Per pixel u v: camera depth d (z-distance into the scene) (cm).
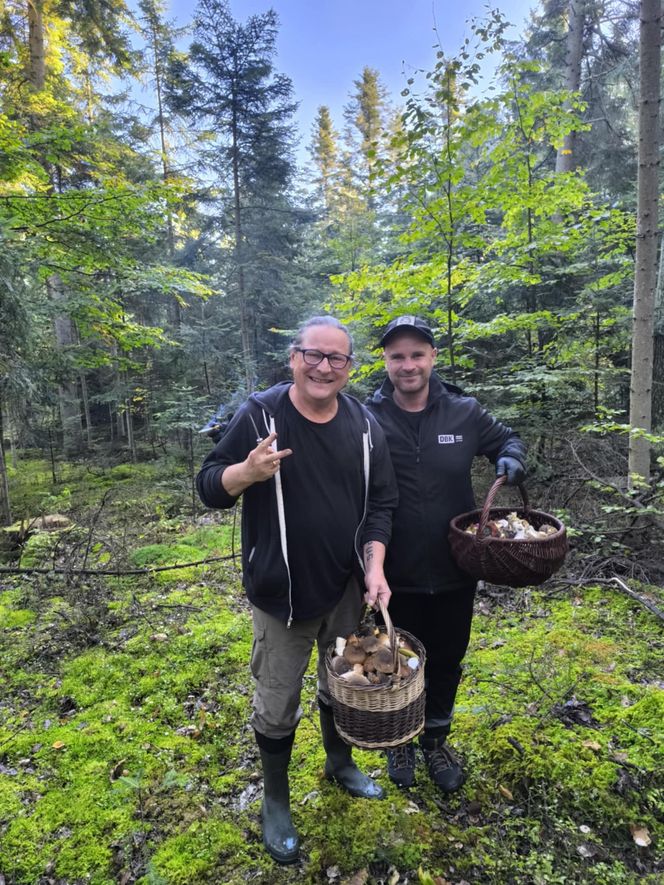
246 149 1207
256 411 164
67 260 625
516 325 475
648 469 407
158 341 862
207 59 1116
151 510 662
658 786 194
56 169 859
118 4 1019
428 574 189
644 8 369
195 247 1259
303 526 162
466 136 385
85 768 220
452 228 425
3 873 173
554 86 944
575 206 494
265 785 183
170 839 185
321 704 190
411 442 190
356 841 180
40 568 455
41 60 898
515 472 176
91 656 309
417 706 149
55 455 1113
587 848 176
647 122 379
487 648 296
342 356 155
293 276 1314
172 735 240
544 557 164
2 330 580
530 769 203
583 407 514
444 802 196
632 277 518
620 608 330
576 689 251
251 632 330
